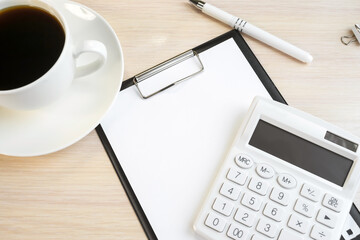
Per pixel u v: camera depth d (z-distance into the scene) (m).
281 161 0.38
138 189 0.39
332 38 0.45
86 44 0.35
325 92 0.43
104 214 0.38
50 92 0.35
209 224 0.36
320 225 0.36
